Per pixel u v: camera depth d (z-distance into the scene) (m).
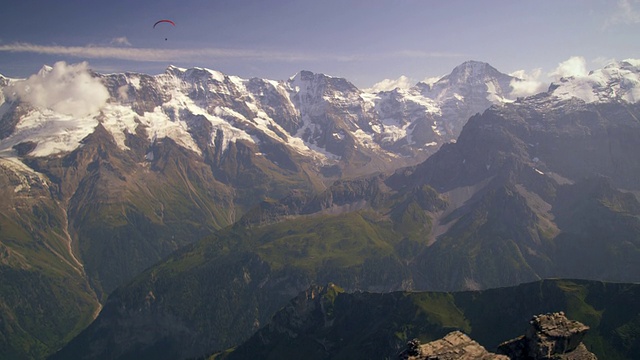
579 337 94.00
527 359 94.56
